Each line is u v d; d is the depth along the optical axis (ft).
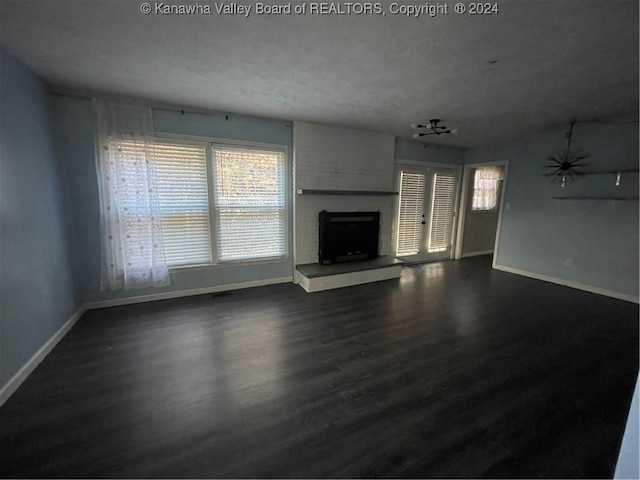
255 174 12.53
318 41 6.07
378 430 5.31
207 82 8.39
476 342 8.56
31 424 5.32
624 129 12.06
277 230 13.44
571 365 7.41
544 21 5.23
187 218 11.52
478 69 7.32
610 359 7.68
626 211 12.13
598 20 5.17
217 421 5.47
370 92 9.04
